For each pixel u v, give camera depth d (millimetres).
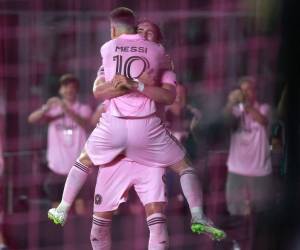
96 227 22016
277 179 29906
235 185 31438
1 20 38438
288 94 22453
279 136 29859
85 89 38656
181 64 39406
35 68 38906
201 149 32250
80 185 21828
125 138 21109
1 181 31891
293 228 23750
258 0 35781
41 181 34375
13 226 32406
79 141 32562
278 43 23812
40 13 39031
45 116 32656
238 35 38625
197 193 21500
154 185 21469
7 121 36562
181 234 31531
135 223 33625
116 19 21797
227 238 29609
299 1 21812
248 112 31438
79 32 39219
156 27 22156
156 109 21375
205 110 35156
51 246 31281
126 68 21203
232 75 38750
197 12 39750
